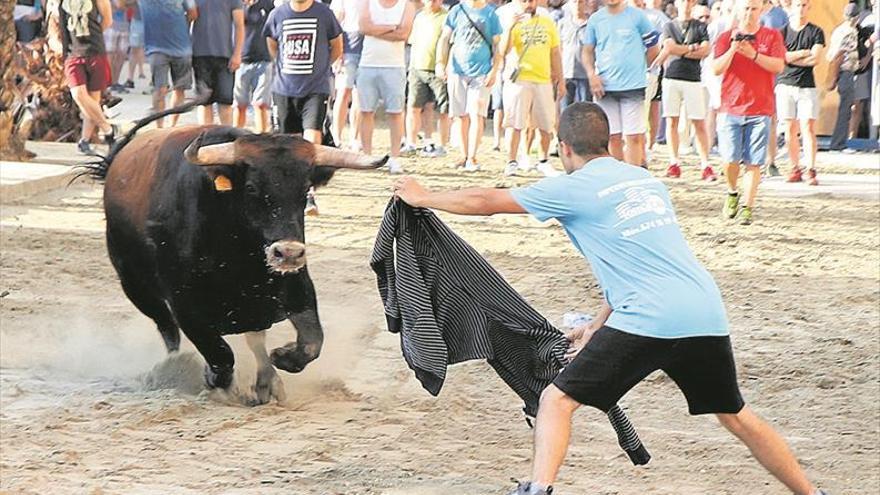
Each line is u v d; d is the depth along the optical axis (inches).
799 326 579.8
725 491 374.0
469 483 370.6
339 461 390.6
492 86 1019.9
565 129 331.0
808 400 469.1
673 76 1030.4
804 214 887.7
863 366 514.0
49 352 523.8
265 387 457.4
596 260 319.6
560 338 358.0
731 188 844.6
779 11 1018.1
